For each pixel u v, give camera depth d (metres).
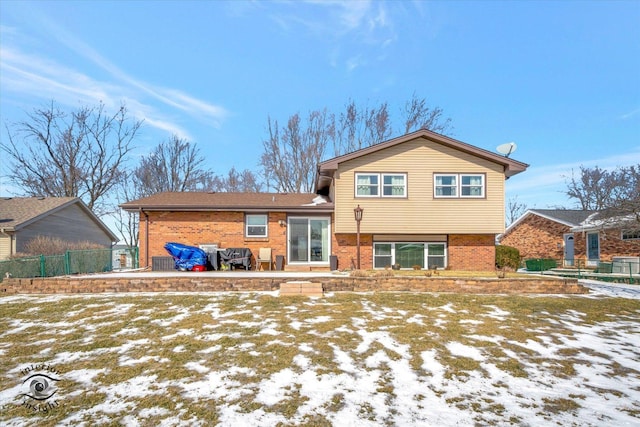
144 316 7.26
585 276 15.77
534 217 24.98
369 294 9.42
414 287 10.07
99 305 8.10
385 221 14.45
